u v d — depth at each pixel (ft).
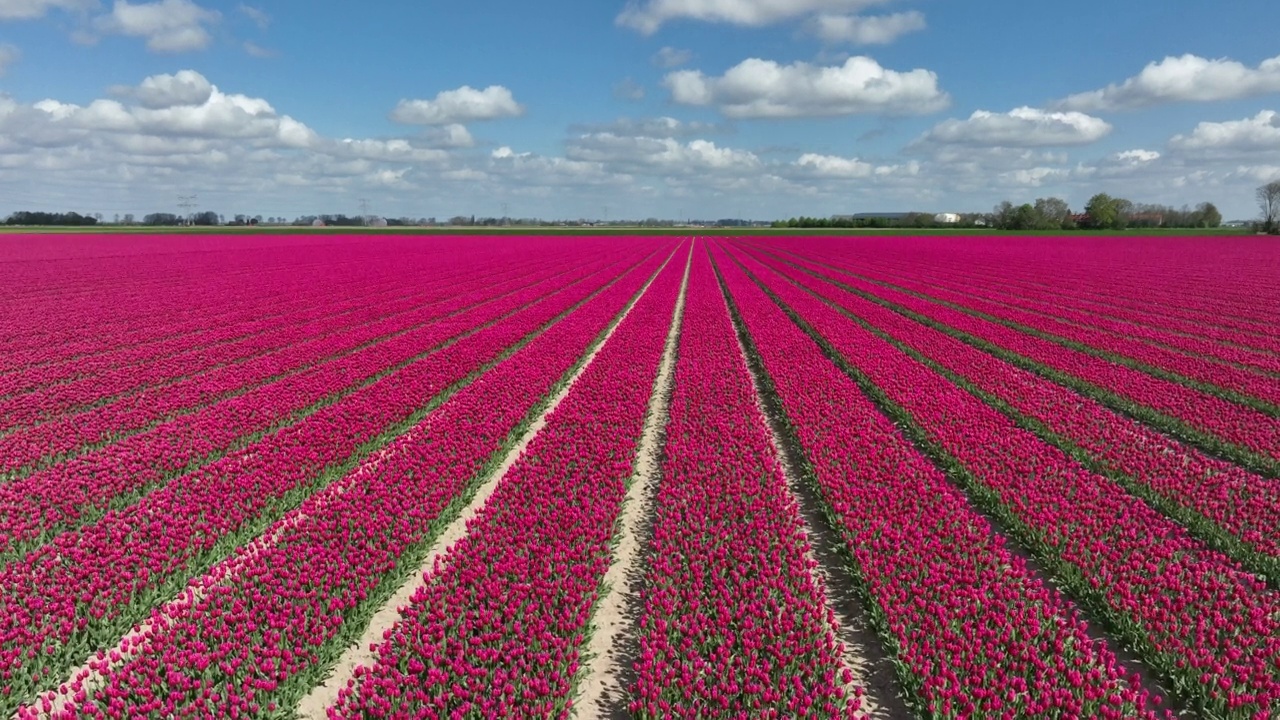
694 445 46.11
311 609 27.66
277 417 53.26
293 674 24.39
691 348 80.28
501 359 78.28
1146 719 21.88
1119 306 117.50
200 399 58.70
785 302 122.11
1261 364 71.87
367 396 58.65
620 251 303.27
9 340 86.22
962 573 30.12
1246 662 24.63
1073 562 31.09
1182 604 27.63
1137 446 46.32
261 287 147.02
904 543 32.86
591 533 33.91
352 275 177.37
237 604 27.76
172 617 27.53
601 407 54.85
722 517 35.86
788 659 24.88
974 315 109.09
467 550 32.30
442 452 45.14
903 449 45.39
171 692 22.89
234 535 34.76
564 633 26.61
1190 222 655.35
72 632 26.50
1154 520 35.58
